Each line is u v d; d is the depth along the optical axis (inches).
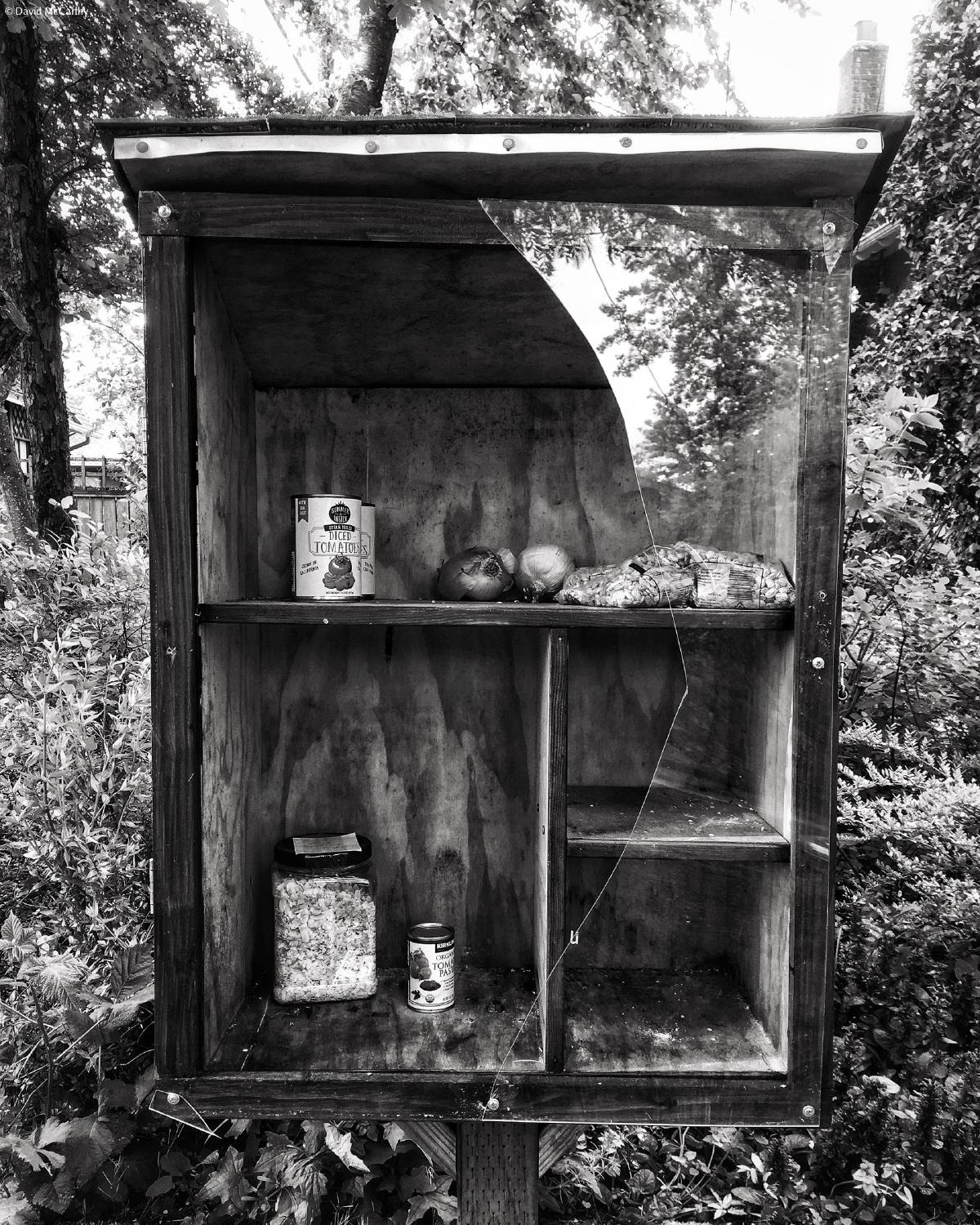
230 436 39.5
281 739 47.3
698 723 38.4
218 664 36.9
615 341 33.6
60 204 164.4
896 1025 49.5
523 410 47.6
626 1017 39.4
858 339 176.4
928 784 54.9
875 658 68.0
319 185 32.1
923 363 154.9
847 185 32.1
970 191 151.0
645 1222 51.1
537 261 32.9
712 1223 51.1
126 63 143.2
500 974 46.2
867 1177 47.0
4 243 128.2
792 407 33.6
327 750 47.6
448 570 42.7
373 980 42.6
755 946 39.4
